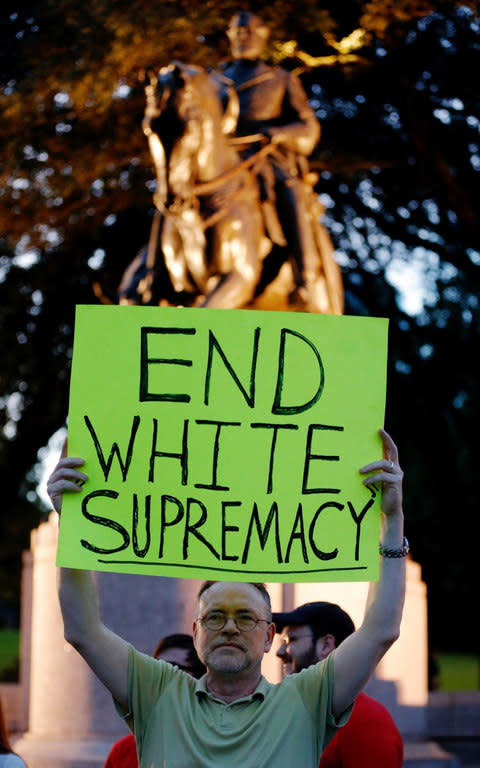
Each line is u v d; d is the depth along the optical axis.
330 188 22.22
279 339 4.36
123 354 4.34
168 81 10.51
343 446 4.32
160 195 10.59
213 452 4.31
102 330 4.36
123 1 14.63
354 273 24.61
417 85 18.58
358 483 4.30
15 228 18.97
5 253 21.77
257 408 4.33
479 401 26.02
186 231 11.01
